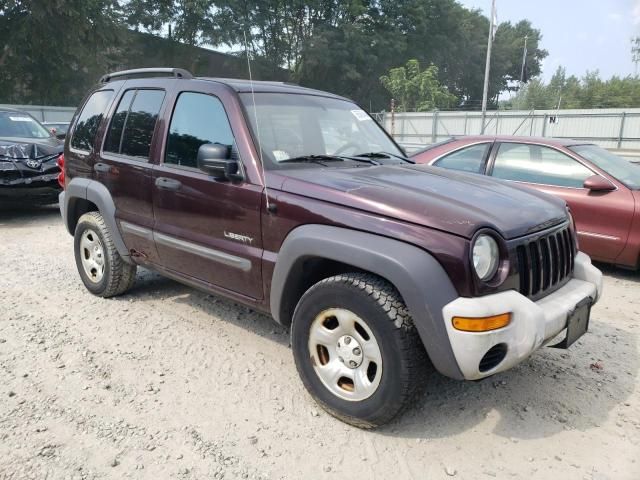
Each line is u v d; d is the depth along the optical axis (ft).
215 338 13.39
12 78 104.42
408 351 8.71
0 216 29.19
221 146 11.03
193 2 130.21
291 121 12.15
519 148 21.39
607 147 91.81
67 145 16.44
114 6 123.13
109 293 15.66
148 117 13.66
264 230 10.65
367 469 8.75
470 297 8.47
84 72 111.65
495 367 8.77
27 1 94.73
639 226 18.37
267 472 8.62
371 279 9.15
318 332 9.87
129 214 14.02
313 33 150.71
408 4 166.30
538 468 8.87
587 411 10.53
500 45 233.14
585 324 10.49
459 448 9.32
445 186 10.61
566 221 11.06
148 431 9.57
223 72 152.05
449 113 101.14
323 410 10.25
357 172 11.11
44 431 9.50
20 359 12.12
